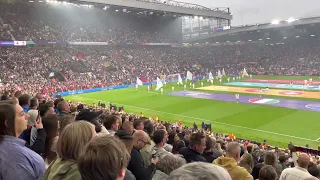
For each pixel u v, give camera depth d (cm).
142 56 10300
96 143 317
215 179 254
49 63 7756
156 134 845
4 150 433
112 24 10706
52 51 8394
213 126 3759
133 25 11306
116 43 9681
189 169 264
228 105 5044
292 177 753
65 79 7350
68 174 393
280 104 5031
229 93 6419
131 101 5638
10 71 6812
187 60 11250
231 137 2998
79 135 414
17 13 8331
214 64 11438
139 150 740
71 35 8812
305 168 794
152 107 5047
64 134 418
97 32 9738
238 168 585
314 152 2255
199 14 10844
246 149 1672
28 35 7888
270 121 3884
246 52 12394
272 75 10144
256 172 977
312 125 3631
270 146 2825
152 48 11381
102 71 8425
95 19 10194
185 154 779
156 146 844
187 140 1467
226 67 11238
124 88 7569
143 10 9544
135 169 604
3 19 7894
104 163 298
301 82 8094
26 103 1205
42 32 8275
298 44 12250
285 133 3350
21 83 6269
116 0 8169
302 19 9238
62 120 677
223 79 9212
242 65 11381
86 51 9125
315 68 10056
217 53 12456
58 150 419
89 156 304
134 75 8744
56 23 9050
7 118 471
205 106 5012
